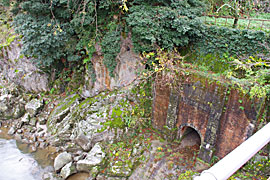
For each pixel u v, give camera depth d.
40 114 19.36
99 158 14.21
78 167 14.34
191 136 15.98
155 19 13.59
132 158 14.39
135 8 13.63
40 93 20.69
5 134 18.09
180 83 13.89
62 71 20.39
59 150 16.53
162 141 15.47
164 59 14.39
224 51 13.98
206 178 1.87
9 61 21.67
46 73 20.27
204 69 14.06
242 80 11.82
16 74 20.89
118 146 15.15
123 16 14.75
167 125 15.38
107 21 15.14
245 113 11.46
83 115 16.83
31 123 18.91
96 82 18.00
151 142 15.35
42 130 18.33
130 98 16.86
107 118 16.05
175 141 15.32
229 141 12.59
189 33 14.40
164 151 14.60
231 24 15.79
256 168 11.73
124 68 16.86
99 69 17.42
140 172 13.77
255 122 11.18
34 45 14.89
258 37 12.63
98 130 15.56
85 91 18.73
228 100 12.00
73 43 17.02
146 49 14.65
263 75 11.32
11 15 23.44
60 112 18.16
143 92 16.64
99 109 16.89
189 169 13.20
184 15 14.23
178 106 14.53
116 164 14.01
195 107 13.60
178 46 15.76
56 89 20.44
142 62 16.14
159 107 15.79
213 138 12.97
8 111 19.52
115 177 13.62
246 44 13.16
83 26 15.21
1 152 15.93
